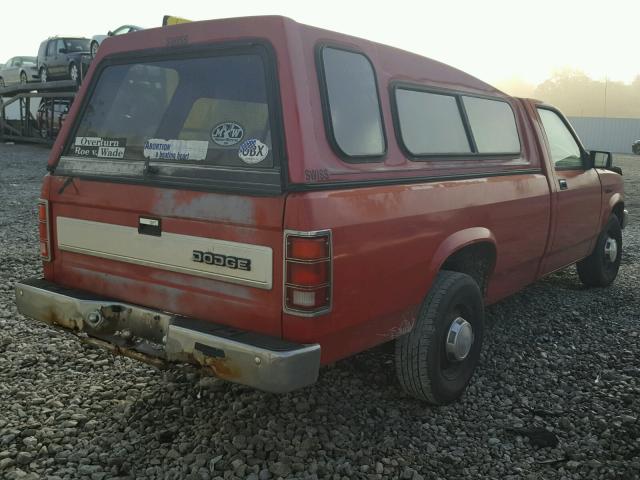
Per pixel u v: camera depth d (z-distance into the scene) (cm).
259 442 326
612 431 354
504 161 445
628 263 786
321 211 272
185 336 289
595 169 603
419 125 360
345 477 301
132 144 333
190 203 300
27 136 2522
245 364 271
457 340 369
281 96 279
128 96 344
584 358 462
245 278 286
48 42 2136
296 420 351
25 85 2361
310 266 268
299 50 286
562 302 599
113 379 403
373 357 439
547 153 501
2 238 851
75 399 372
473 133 414
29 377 404
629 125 5000
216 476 298
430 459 324
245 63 297
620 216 671
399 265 323
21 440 328
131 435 334
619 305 596
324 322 280
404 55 359
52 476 296
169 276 315
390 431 349
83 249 349
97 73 362
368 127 318
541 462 326
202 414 356
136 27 1709
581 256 600
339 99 302
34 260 724
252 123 290
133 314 325
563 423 362
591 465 321
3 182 1497
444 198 356
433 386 361
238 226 285
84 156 354
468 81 422
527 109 493
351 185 298
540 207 474
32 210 1109
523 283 499
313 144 280
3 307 541
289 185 273
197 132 308
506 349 476
